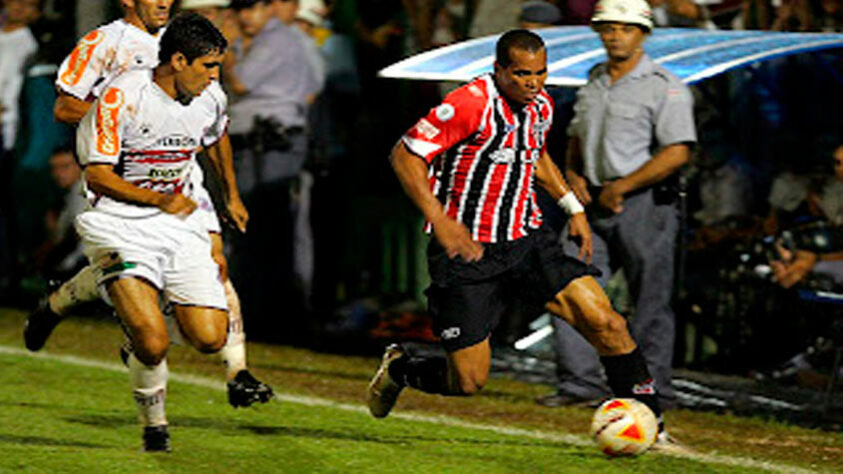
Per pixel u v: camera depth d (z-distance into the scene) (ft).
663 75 85.30
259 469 61.98
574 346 88.33
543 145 65.82
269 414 79.36
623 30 84.79
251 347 113.60
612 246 87.97
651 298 87.35
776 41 90.89
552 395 89.04
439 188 63.52
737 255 101.50
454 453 67.56
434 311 64.64
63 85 68.49
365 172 119.14
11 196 140.77
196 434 70.85
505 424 79.56
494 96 61.62
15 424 72.43
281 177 115.85
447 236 60.03
